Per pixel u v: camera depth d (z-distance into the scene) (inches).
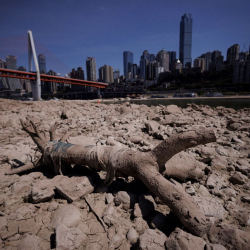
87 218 116.7
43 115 556.7
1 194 146.0
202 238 96.7
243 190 146.4
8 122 406.0
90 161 149.1
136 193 138.3
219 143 248.4
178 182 151.0
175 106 547.5
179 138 115.4
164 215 112.3
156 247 89.7
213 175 157.8
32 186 144.2
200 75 5118.1
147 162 126.7
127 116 512.1
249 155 205.6
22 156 216.4
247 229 107.6
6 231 106.3
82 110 689.0
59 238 93.7
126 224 110.5
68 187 136.8
